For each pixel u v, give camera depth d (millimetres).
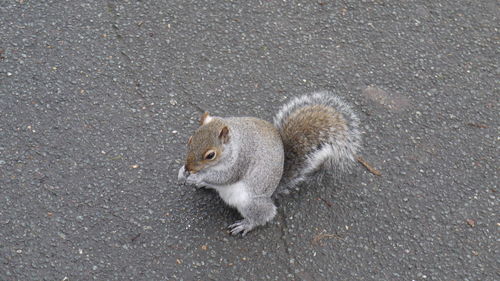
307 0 1930
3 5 1862
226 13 1898
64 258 1611
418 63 1862
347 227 1668
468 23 1923
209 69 1824
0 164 1683
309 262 1635
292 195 1692
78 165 1693
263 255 1637
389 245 1656
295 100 1732
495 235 1673
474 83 1842
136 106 1768
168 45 1847
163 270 1614
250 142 1620
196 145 1590
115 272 1607
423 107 1806
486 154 1756
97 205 1659
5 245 1614
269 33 1881
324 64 1850
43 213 1645
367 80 1834
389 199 1698
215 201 1678
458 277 1635
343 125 1691
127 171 1694
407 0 1947
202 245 1639
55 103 1756
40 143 1710
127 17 1873
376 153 1744
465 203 1701
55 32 1840
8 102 1748
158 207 1666
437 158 1746
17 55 1803
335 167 1713
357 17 1917
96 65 1808
